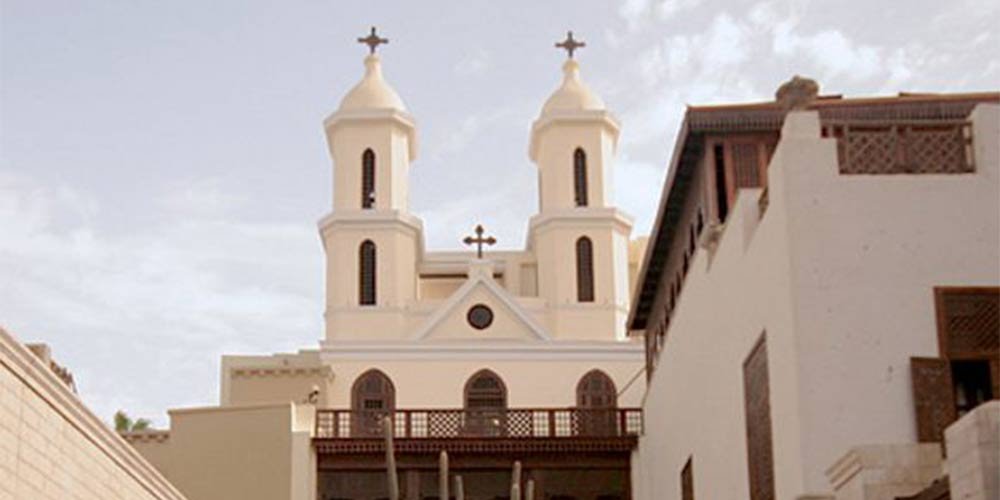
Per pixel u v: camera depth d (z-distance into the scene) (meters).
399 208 54.22
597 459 32.50
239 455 32.38
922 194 16.86
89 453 14.74
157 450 32.97
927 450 13.61
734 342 20.42
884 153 17.19
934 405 16.16
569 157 55.12
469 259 55.44
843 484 14.22
